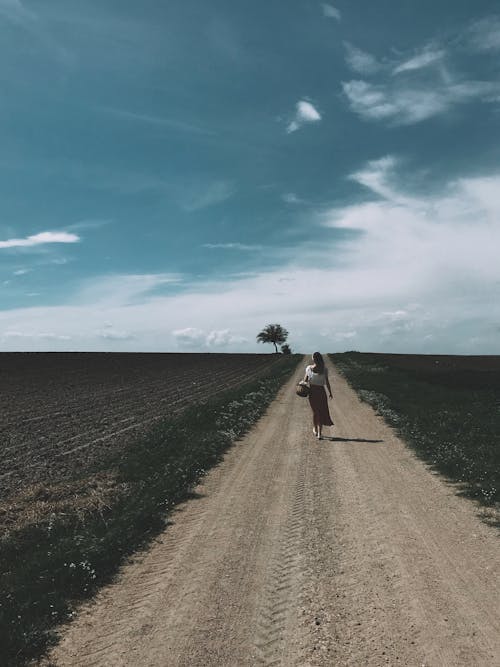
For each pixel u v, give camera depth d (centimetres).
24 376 4097
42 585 529
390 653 391
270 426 1609
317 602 481
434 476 953
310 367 1375
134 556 620
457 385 3131
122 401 2566
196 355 9238
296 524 711
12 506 844
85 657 402
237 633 430
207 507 805
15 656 404
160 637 427
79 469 1143
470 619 439
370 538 647
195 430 1515
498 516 718
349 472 993
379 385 3055
